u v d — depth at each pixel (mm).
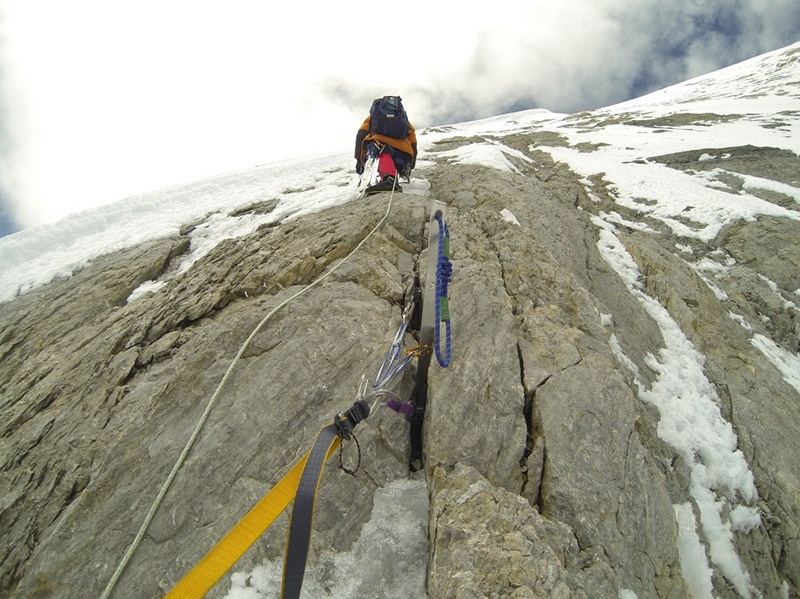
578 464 2879
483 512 2480
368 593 2434
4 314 6012
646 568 2582
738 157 10766
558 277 4387
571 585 2299
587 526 2609
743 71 45594
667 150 11750
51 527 2787
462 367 3340
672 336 4867
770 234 7141
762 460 3734
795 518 3395
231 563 1846
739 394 4289
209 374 3418
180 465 2850
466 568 2234
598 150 12609
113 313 5211
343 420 2230
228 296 4383
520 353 3541
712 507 3324
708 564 2992
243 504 2730
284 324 3723
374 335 3715
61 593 2502
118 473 2949
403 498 2842
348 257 4387
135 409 3330
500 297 4035
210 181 9680
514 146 13398
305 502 1889
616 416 3188
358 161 6582
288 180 9094
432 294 3270
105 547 2635
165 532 2662
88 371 3918
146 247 6691
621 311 4883
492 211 5547
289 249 4836
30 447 3326
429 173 7590
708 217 7777
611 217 8188
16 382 4379
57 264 7066
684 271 6020
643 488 2881
